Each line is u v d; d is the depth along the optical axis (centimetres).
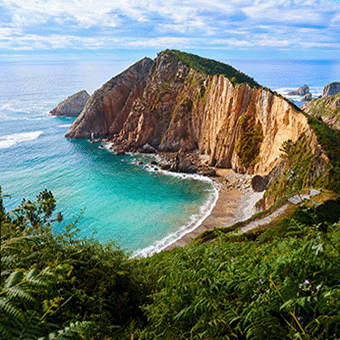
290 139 6581
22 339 295
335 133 6228
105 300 591
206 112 10644
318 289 369
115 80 14350
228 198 7031
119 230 5744
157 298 600
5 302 302
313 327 346
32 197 7388
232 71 13450
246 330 401
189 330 470
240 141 8681
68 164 10038
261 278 442
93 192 7700
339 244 440
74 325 337
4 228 488
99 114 13888
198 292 499
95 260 702
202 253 709
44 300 418
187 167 8969
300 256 446
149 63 14962
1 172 9275
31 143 12925
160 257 1227
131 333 533
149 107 12306
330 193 3447
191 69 12175
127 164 9944
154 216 6300
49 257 584
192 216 6231
